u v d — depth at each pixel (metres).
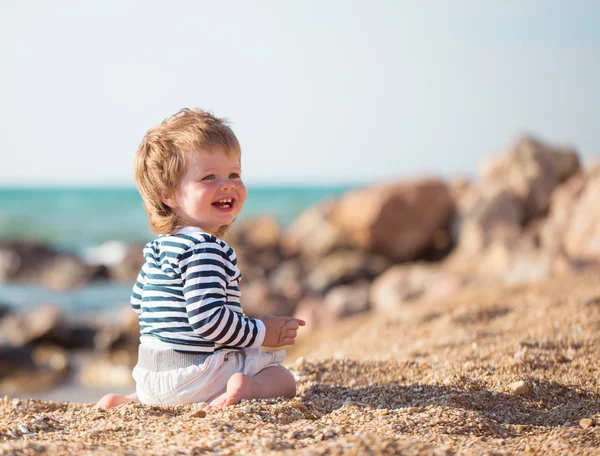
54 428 2.55
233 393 2.70
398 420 2.57
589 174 18.41
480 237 17.75
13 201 54.78
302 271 18.95
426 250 19.56
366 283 17.88
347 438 2.11
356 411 2.72
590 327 4.16
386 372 3.57
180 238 2.79
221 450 2.14
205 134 2.88
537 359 3.62
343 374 3.57
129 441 2.28
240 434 2.31
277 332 2.89
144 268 2.93
